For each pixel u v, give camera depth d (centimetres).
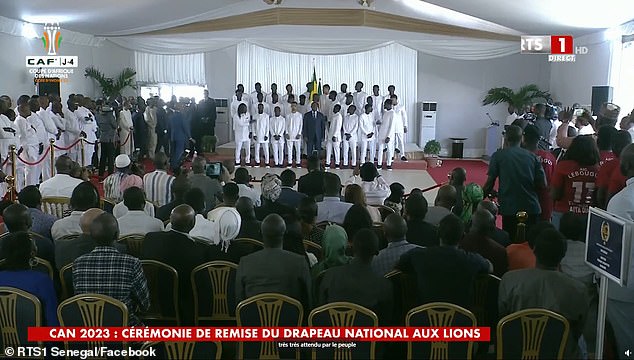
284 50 1420
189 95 1702
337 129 1412
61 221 499
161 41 1434
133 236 475
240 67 1612
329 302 365
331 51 1418
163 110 1486
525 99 1596
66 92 1406
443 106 1692
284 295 364
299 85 1616
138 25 1424
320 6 1327
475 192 594
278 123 1422
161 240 435
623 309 376
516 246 438
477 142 1695
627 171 405
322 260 434
